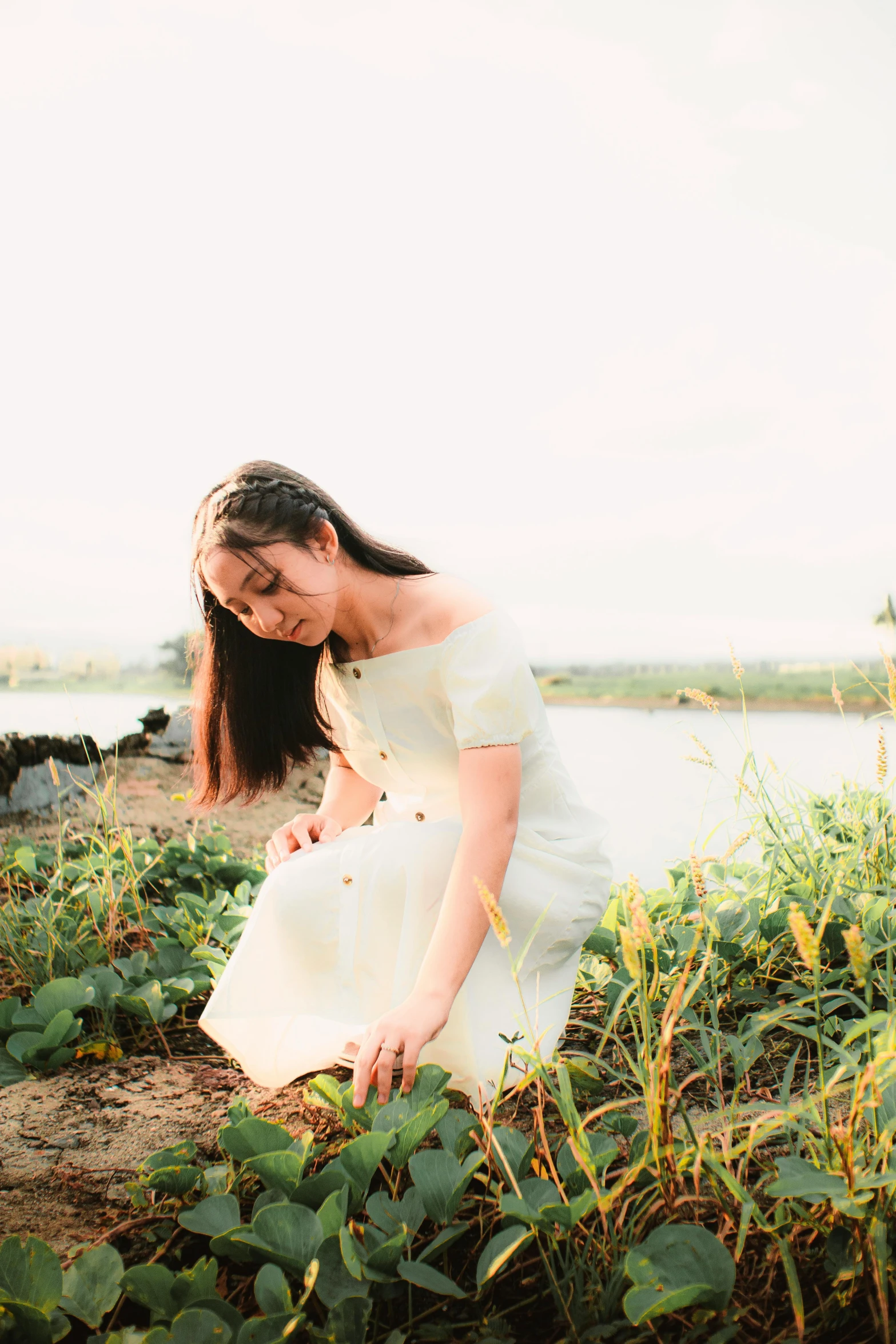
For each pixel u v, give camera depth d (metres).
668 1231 1.00
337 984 1.51
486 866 1.36
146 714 5.00
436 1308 1.04
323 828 1.77
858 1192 0.97
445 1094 1.41
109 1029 1.84
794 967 1.92
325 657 1.64
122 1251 1.17
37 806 3.58
